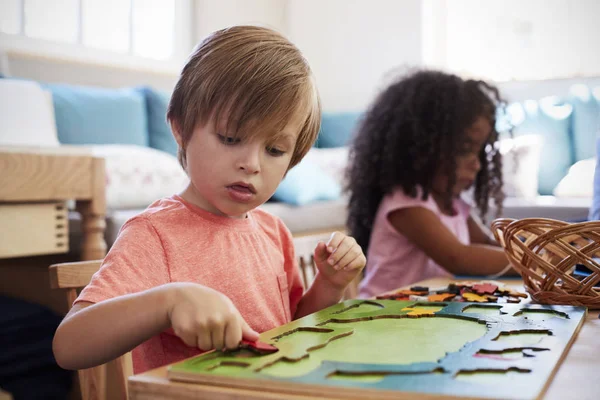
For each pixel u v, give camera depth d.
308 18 4.04
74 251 1.94
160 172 2.35
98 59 3.02
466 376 0.41
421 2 3.71
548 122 3.39
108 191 2.17
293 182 2.66
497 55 3.65
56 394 1.76
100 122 2.69
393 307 0.67
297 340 0.51
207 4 3.57
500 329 0.55
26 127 2.27
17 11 2.79
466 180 1.53
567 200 2.97
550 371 0.42
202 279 0.75
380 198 1.57
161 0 3.38
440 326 0.58
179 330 0.50
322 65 4.02
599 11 3.44
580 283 0.71
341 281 0.84
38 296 1.90
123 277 0.67
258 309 0.79
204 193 0.71
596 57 3.45
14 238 1.44
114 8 3.15
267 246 0.88
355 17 3.90
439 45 3.75
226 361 0.45
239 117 0.66
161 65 3.29
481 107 1.50
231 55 0.69
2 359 1.66
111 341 0.54
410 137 1.49
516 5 3.60
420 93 1.52
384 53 3.83
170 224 0.77
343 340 0.52
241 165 0.67
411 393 0.38
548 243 0.73
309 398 0.39
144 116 2.88
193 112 0.69
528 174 3.18
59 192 1.50
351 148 1.70
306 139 0.77
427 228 1.41
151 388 0.43
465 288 0.79
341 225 2.78
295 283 0.94
